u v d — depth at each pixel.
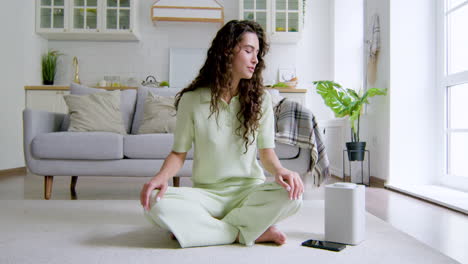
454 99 3.14
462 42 3.03
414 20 3.33
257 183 1.51
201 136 1.45
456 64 3.12
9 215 1.96
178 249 1.33
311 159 2.64
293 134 2.60
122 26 5.07
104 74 5.36
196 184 1.53
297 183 1.30
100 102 3.04
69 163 2.61
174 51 5.39
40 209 2.14
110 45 5.37
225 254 1.27
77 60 5.31
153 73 5.38
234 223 1.41
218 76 1.41
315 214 2.03
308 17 5.48
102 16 5.04
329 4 5.46
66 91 4.83
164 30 5.39
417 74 3.33
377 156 3.58
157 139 2.63
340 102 3.67
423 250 1.36
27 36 4.86
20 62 4.70
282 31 5.12
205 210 1.42
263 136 1.52
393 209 2.35
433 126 3.32
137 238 1.50
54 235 1.55
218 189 1.48
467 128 2.97
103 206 2.25
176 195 1.36
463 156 3.03
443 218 2.08
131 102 3.29
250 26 1.45
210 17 5.11
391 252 1.33
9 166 4.48
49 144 2.57
